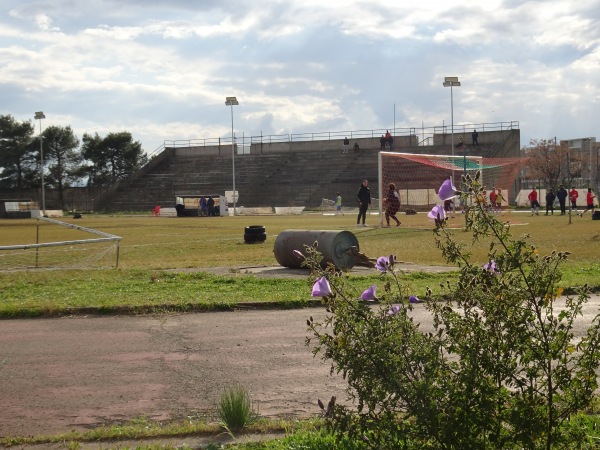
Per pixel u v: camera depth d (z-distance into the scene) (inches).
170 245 1064.2
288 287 546.6
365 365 151.6
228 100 2839.6
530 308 159.3
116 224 1923.0
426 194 2162.9
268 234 1294.3
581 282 522.0
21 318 443.2
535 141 3238.2
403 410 163.5
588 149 3422.7
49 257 823.1
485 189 160.1
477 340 156.4
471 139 3287.4
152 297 494.6
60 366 321.7
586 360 158.6
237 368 314.0
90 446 216.5
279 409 253.3
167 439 220.8
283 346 356.5
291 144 3671.3
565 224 1349.7
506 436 156.1
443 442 150.6
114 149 4158.5
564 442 160.1
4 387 287.4
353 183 3206.2
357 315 155.8
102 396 273.4
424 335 156.9
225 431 225.8
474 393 153.6
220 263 757.9
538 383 169.0
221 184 3437.5
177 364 323.3
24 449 214.8
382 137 3196.4
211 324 417.4
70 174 3998.5
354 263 649.0
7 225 2116.1
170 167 3747.5
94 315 448.8
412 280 550.6
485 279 159.2
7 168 3905.0
